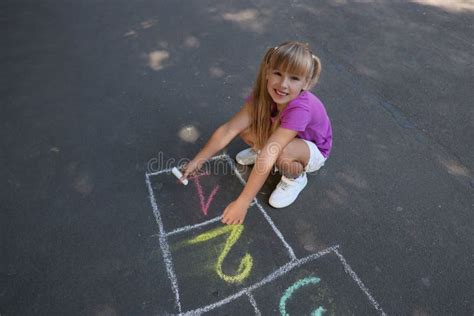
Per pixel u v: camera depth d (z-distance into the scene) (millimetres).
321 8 4262
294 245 2094
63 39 3646
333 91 3109
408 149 2643
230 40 3697
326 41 3723
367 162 2545
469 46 3727
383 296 1901
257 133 2162
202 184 2375
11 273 1937
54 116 2811
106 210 2223
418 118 2891
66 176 2398
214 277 1951
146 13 4094
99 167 2461
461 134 2770
